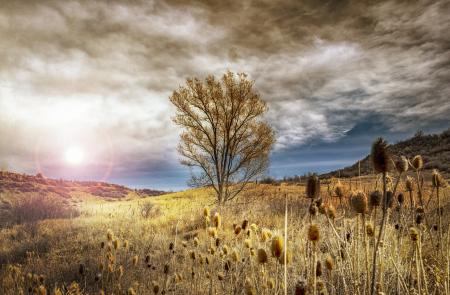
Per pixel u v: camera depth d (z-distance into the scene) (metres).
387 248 3.32
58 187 50.22
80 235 10.75
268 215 9.91
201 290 3.97
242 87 21.81
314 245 1.87
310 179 1.95
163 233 9.77
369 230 2.25
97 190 59.94
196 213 12.64
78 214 20.73
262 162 21.58
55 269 6.60
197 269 4.26
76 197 45.69
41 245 9.82
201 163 21.56
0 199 26.66
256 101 21.78
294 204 9.19
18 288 4.99
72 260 7.55
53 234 11.71
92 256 7.21
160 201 29.09
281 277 3.07
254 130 21.69
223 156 21.34
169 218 13.27
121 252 6.73
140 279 5.16
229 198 20.05
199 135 21.59
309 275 2.31
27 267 7.11
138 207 19.14
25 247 9.82
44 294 3.98
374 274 1.81
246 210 11.95
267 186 22.33
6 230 14.80
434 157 30.62
